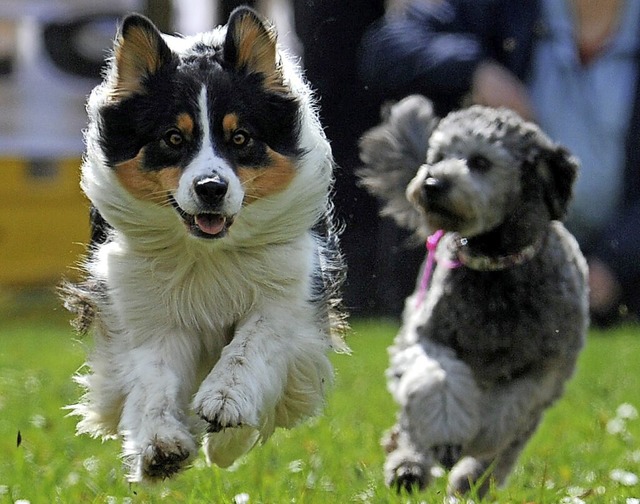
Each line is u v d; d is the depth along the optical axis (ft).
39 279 94.58
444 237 37.27
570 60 64.95
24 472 35.53
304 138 31.30
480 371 34.83
